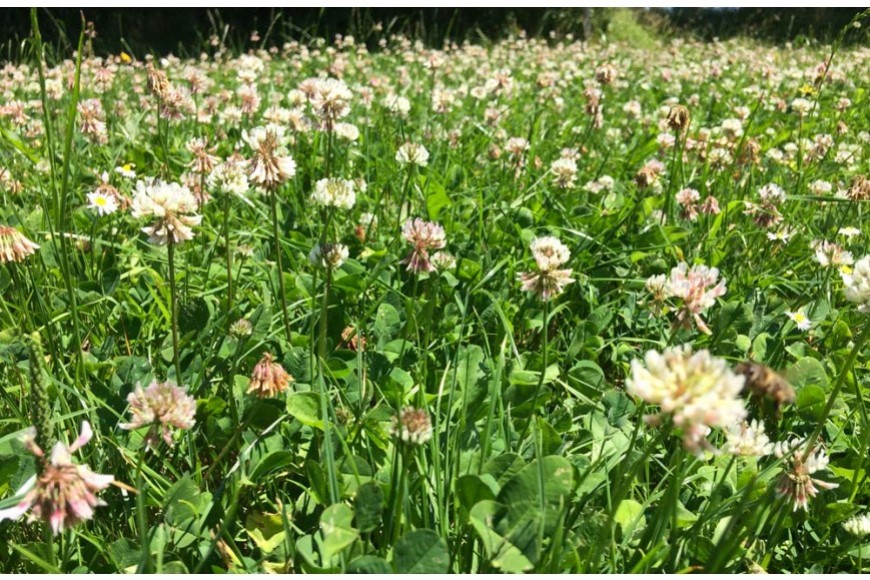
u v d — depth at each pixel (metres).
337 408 2.22
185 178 3.21
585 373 2.70
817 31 16.55
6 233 2.37
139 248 3.59
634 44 17.27
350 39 11.45
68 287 2.45
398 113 5.15
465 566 1.81
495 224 3.92
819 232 4.27
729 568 1.89
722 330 2.98
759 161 5.15
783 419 2.53
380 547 1.77
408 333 2.78
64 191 2.40
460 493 1.78
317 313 2.92
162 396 1.79
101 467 2.05
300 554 1.73
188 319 2.76
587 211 4.23
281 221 3.89
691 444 1.31
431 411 2.29
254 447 2.16
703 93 9.11
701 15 19.88
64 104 6.04
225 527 1.80
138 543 1.85
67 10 13.56
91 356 2.64
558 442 2.17
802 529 2.18
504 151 5.20
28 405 2.43
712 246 3.84
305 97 4.01
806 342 3.12
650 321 3.19
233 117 4.86
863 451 2.19
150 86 3.83
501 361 2.16
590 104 5.13
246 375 2.60
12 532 2.02
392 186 4.48
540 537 1.57
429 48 12.82
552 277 2.21
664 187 4.77
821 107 7.14
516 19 18.19
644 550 1.87
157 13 14.95
